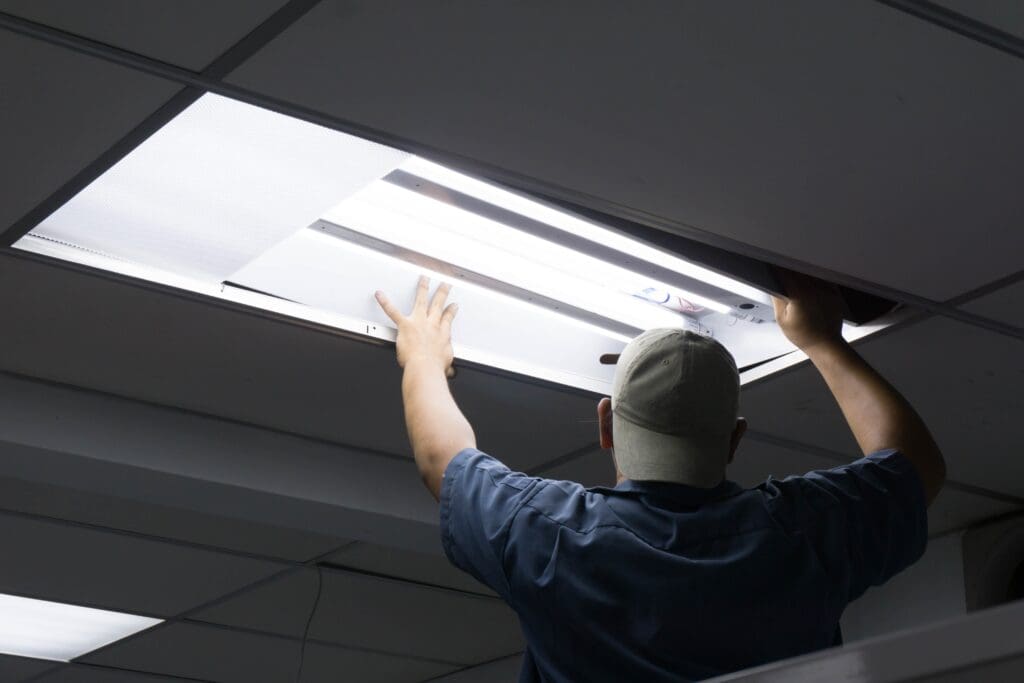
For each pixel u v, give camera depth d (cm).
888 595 329
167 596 375
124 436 253
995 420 252
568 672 129
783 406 249
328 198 187
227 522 323
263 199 189
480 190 189
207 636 409
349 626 400
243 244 201
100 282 208
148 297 212
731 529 134
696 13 143
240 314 218
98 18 148
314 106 164
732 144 168
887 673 65
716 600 128
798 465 279
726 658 126
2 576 361
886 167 172
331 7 144
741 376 237
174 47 153
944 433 261
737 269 200
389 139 171
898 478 148
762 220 187
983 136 165
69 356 236
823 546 136
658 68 153
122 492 264
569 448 273
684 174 176
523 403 250
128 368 241
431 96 161
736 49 149
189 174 183
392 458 283
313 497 271
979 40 146
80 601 379
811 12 142
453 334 226
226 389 249
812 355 199
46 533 331
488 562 137
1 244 198
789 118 162
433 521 285
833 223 187
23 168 179
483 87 158
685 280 212
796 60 151
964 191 177
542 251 207
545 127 166
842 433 261
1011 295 204
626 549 130
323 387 246
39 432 245
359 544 336
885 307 216
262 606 383
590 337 237
